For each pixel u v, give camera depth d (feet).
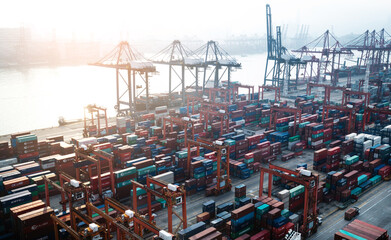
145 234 181.27
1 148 297.53
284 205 196.44
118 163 270.67
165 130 353.72
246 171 261.44
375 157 268.00
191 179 235.40
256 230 178.40
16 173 228.84
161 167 249.55
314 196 182.80
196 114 437.99
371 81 576.61
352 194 224.74
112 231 184.55
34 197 209.05
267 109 440.04
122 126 367.86
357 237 151.23
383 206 215.72
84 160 225.15
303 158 307.37
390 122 390.42
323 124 350.84
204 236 149.59
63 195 188.24
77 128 428.97
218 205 216.13
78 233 145.69
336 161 272.72
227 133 363.97
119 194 222.69
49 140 307.58
